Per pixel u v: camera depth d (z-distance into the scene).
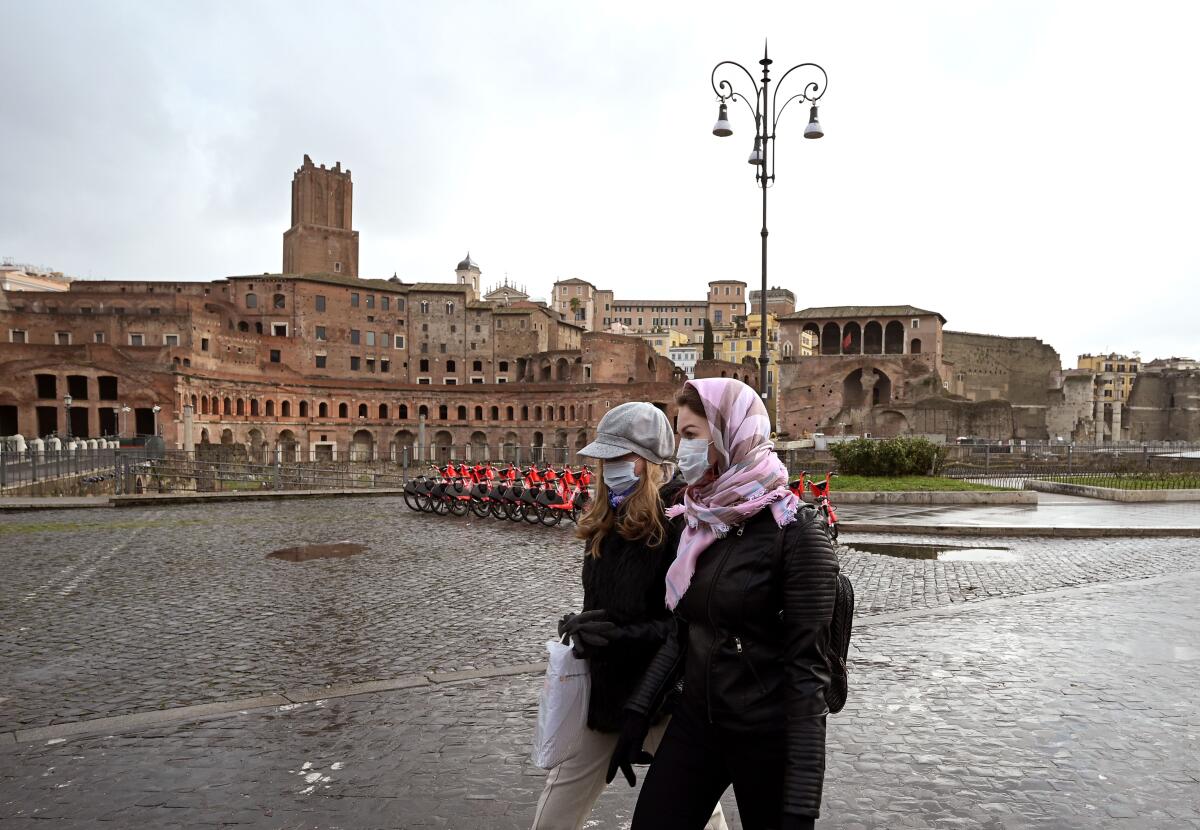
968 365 93.50
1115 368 147.50
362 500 26.50
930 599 10.38
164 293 86.94
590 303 148.00
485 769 5.29
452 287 103.56
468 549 15.40
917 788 4.92
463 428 91.56
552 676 3.32
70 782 5.16
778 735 2.74
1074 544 15.45
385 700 6.65
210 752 5.62
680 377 107.62
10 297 83.94
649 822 2.91
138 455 40.47
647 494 3.28
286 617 9.77
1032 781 5.01
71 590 11.44
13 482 27.14
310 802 4.84
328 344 94.50
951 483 24.30
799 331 89.06
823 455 39.16
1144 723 5.94
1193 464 36.69
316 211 106.38
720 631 2.81
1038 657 7.58
